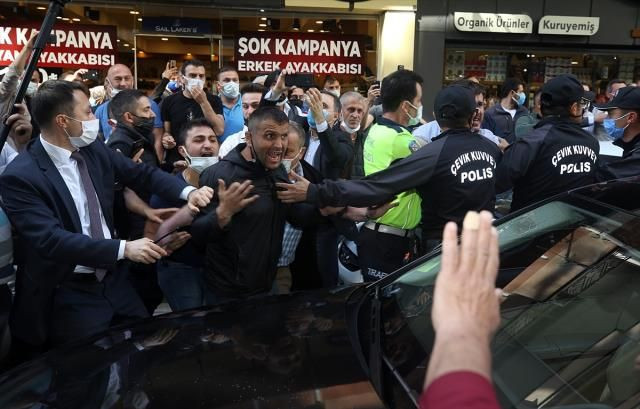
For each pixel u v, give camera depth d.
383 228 2.92
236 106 4.91
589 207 2.10
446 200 2.57
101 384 1.79
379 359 1.76
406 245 2.93
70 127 2.36
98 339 2.19
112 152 2.71
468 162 2.54
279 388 1.66
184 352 1.93
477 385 0.70
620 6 8.78
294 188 2.54
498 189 2.85
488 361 0.74
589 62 9.08
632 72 9.17
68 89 2.36
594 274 1.85
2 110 2.98
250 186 2.39
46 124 2.36
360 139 3.93
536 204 2.29
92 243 2.24
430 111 8.63
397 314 1.98
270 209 2.58
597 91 9.16
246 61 8.38
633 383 1.46
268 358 1.84
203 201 2.48
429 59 8.52
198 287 2.99
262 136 2.46
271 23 8.33
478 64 8.84
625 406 1.40
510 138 5.72
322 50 8.46
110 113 3.42
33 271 2.36
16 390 1.85
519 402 1.48
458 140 2.57
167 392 1.69
